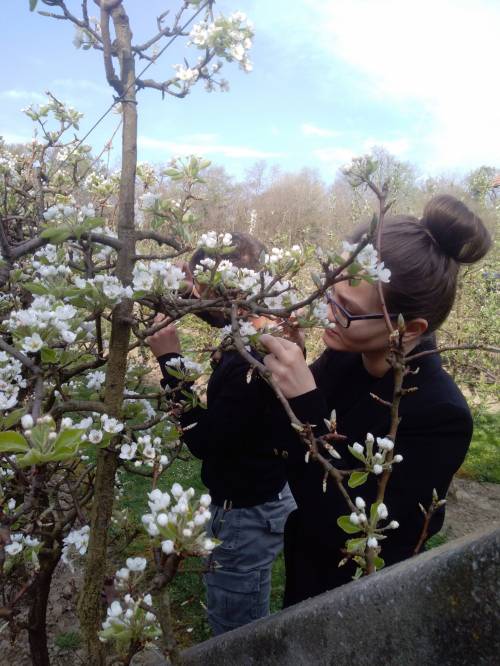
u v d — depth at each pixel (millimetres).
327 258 1115
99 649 1156
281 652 950
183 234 1287
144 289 1131
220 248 1285
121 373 1215
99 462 1205
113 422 1138
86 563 1197
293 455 1399
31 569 1378
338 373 1745
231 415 1707
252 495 1958
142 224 1889
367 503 1321
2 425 1015
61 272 1272
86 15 1233
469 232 1389
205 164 1329
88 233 1185
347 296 1396
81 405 1201
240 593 2057
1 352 1188
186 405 1427
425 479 1342
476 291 5484
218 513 2031
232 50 1299
